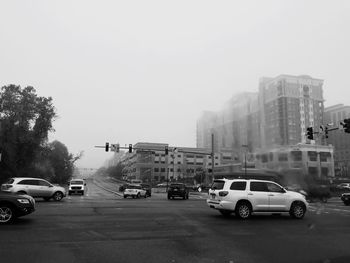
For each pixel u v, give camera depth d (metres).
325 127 31.73
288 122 74.56
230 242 10.33
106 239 10.45
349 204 30.14
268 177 60.69
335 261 8.21
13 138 48.84
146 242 10.09
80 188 42.84
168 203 26.66
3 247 9.16
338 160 94.12
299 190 37.06
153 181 123.00
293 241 10.65
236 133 77.19
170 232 11.88
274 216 17.64
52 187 27.86
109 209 19.77
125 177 161.62
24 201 13.48
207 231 12.27
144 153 126.19
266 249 9.44
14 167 50.34
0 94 50.69
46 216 15.82
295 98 75.69
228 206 15.99
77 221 14.22
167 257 8.38
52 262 7.73
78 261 7.86
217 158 82.44
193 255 8.62
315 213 20.38
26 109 50.41
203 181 104.50
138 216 16.31
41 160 58.31
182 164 133.88
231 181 16.50
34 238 10.42
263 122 74.56
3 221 13.19
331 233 12.31
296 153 74.06
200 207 22.44
